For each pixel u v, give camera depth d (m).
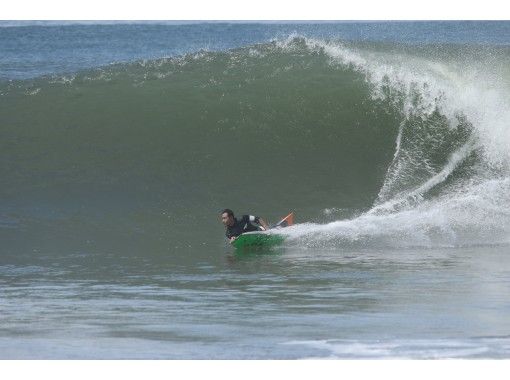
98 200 72.56
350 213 71.62
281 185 75.69
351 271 53.00
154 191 74.06
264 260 57.19
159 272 53.62
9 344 37.56
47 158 78.31
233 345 37.09
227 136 81.25
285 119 83.00
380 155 80.00
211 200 73.19
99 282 50.72
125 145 80.12
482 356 35.34
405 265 54.59
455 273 51.91
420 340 37.41
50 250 61.00
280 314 42.34
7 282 50.91
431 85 85.62
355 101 84.81
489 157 79.75
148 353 36.16
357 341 37.44
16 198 72.56
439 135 82.06
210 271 53.78
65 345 37.41
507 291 46.88
